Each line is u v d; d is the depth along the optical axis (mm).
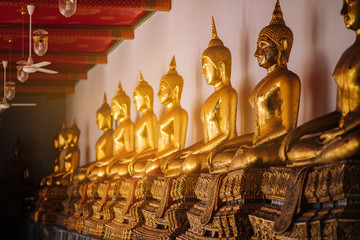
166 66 9477
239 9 7051
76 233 10125
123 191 8508
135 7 9125
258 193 4855
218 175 5266
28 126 19578
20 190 17922
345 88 4082
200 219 5562
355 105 4035
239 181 4879
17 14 10102
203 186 5730
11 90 11438
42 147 19469
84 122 16188
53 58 13344
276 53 5160
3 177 19484
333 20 5293
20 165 18672
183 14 8789
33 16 10258
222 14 7512
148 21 10438
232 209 4992
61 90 17500
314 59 5543
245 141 5805
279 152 4477
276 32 5129
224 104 6191
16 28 10875
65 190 13750
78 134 14258
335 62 5250
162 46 9695
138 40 11055
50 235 12461
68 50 13188
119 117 10070
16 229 17797
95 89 14883
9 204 17797
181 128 7555
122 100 10023
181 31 8852
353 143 3654
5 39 11875
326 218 3744
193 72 8414
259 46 5254
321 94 5426
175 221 6203
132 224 7613
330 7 5340
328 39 5355
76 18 10508
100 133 14273
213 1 7766
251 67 6762
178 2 8977
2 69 14828
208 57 6332
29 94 18828
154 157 7910
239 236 4828
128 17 10594
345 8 4098
